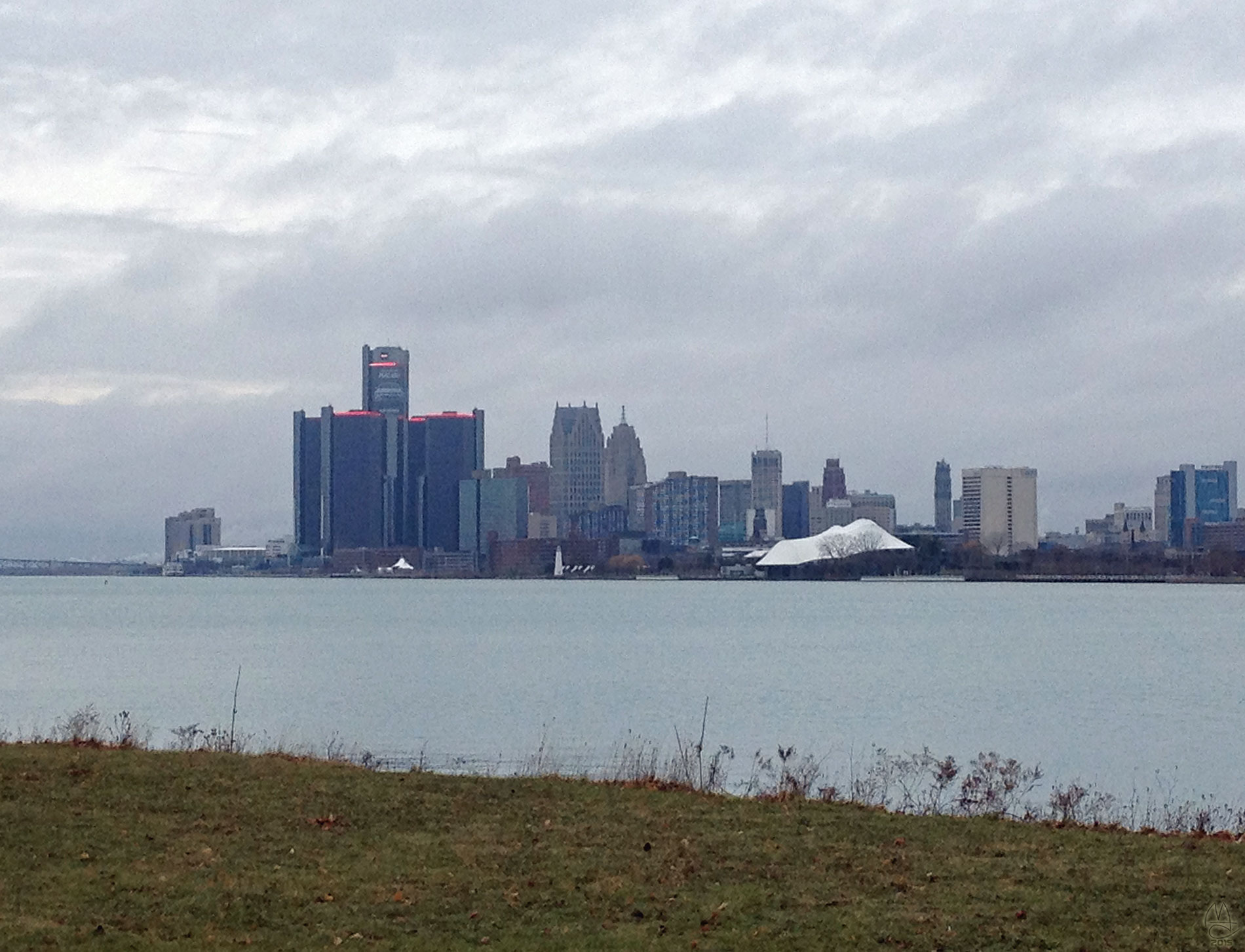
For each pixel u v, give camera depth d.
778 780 50.12
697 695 96.19
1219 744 69.50
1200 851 26.78
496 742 68.62
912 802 43.75
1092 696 95.50
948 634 177.00
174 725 75.62
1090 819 42.16
